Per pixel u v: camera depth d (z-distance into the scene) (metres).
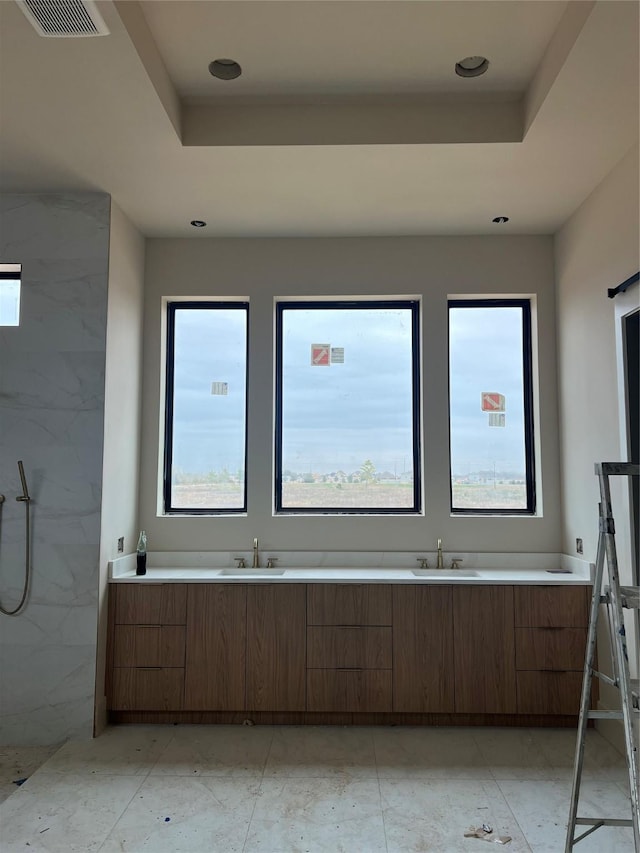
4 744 3.31
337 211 3.78
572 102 2.67
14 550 3.40
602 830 2.46
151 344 4.15
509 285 4.11
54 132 2.91
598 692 3.41
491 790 2.78
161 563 4.00
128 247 3.87
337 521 4.03
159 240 4.20
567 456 3.89
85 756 3.11
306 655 3.49
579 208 3.70
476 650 3.46
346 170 3.27
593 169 3.25
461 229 4.05
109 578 3.53
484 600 3.48
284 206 3.71
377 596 3.50
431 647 3.46
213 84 2.90
